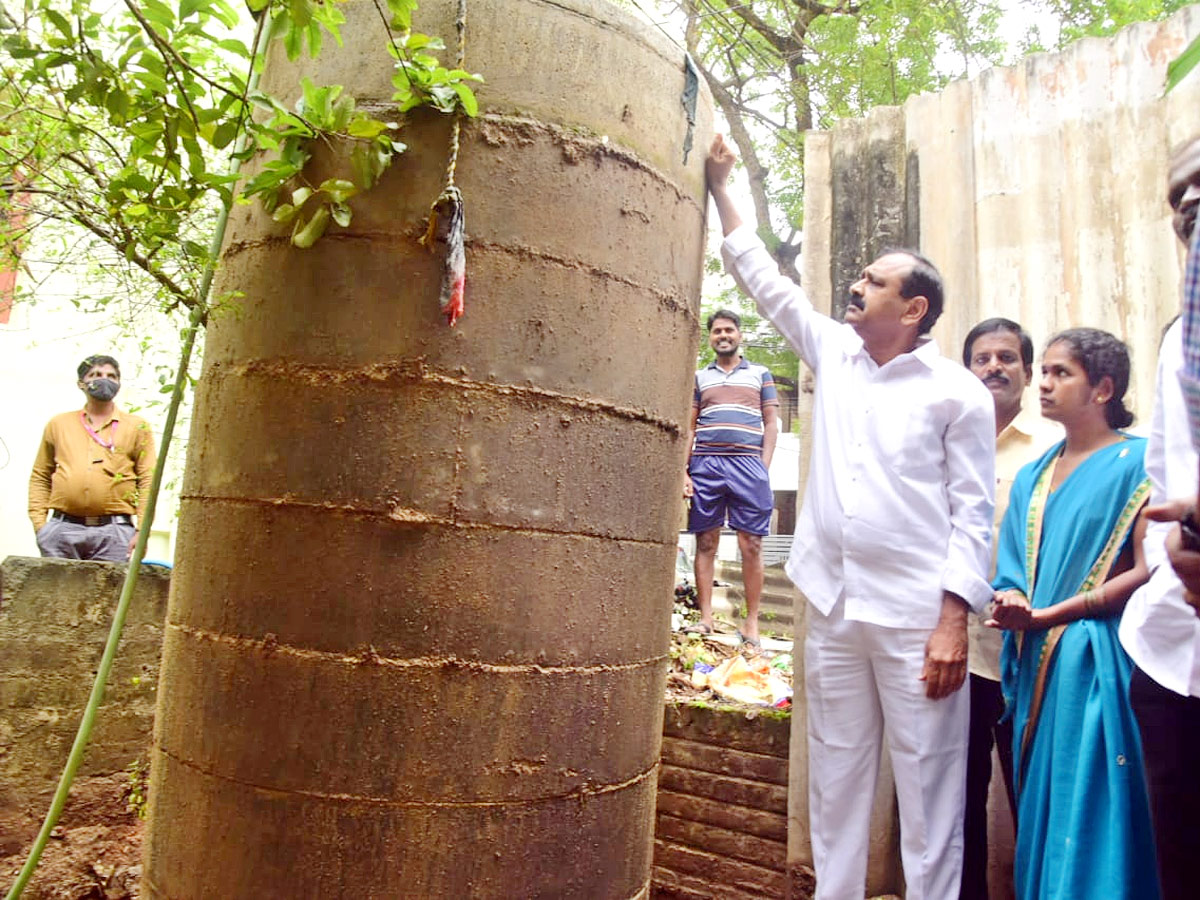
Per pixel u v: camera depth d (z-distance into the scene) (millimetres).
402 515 1715
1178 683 1712
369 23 1889
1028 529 2291
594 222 1879
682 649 4117
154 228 1830
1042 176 2928
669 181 2047
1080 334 2270
